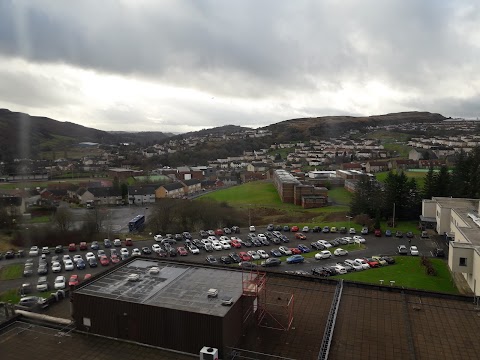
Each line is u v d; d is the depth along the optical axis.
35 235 84.12
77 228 89.62
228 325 23.94
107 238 82.88
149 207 127.75
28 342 25.47
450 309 28.66
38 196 126.94
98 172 186.62
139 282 28.72
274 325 26.88
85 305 26.36
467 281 48.09
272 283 32.94
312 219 93.38
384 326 26.45
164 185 144.62
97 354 24.30
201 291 27.02
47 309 31.06
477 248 43.84
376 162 165.00
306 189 111.81
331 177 140.50
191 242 72.50
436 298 30.39
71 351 24.56
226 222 93.50
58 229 87.62
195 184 156.88
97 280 29.11
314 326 26.67
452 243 46.75
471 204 72.94
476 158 104.69
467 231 52.47
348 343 24.52
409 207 86.12
